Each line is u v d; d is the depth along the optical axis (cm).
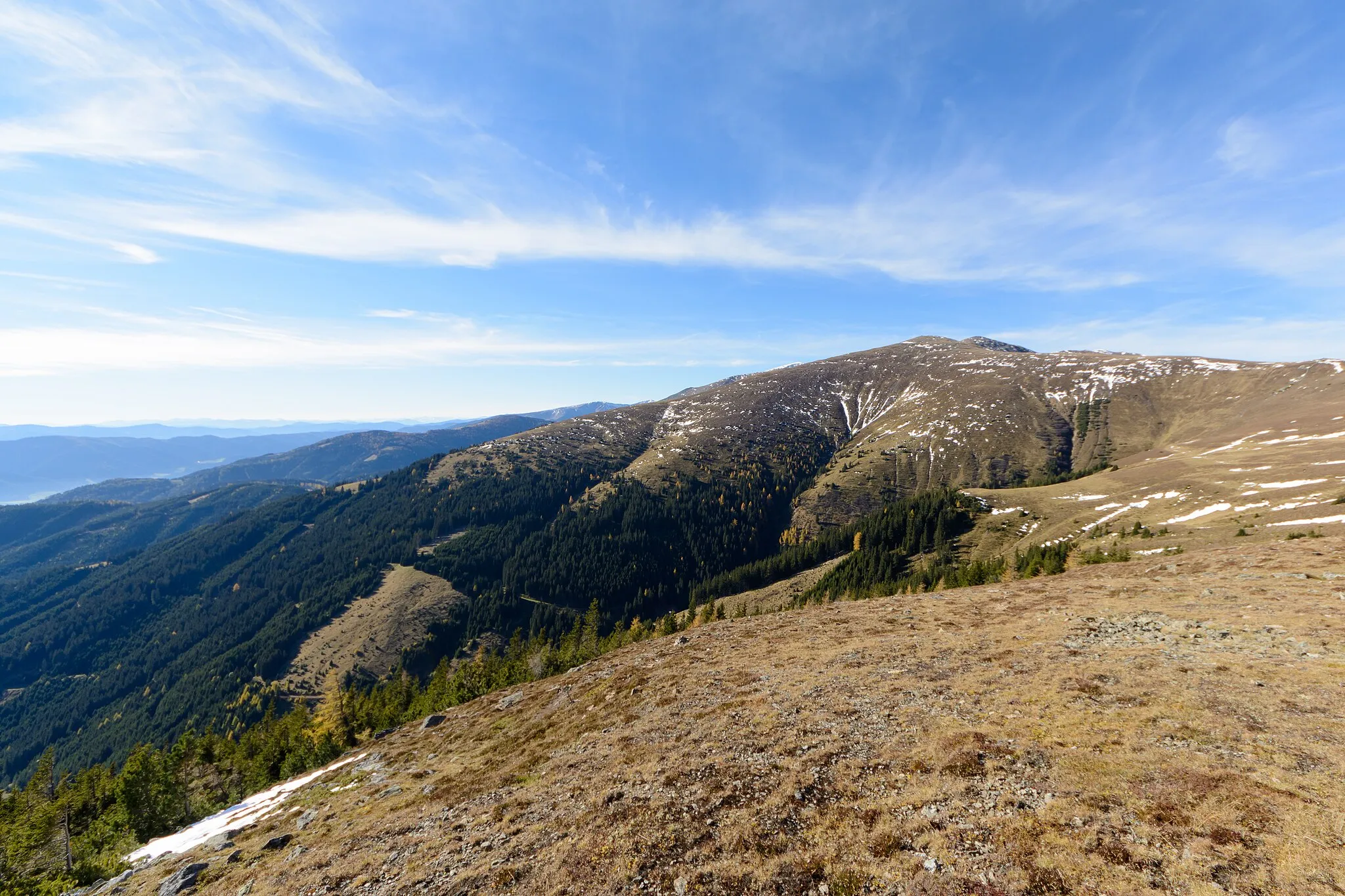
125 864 3934
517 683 8525
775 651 4022
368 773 4125
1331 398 19362
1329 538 5019
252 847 2970
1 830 4966
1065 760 1758
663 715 3120
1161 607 3428
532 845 1995
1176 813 1411
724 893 1506
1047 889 1259
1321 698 1903
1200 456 15975
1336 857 1166
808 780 1966
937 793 1722
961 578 10594
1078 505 15012
